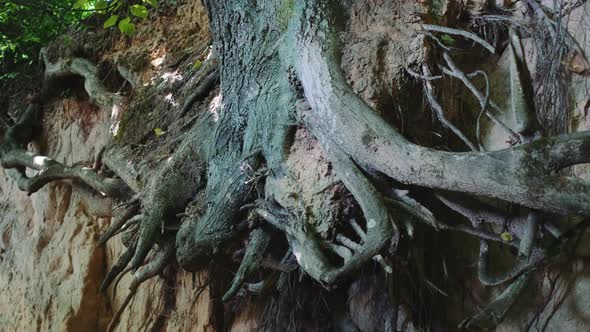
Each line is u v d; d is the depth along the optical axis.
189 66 7.61
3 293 9.86
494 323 4.51
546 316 4.79
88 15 10.23
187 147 6.27
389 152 4.37
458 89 5.50
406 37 5.12
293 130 5.23
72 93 9.75
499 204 4.83
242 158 5.54
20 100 10.88
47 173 8.26
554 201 3.76
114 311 8.63
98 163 7.82
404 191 4.55
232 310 7.06
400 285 5.35
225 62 5.97
